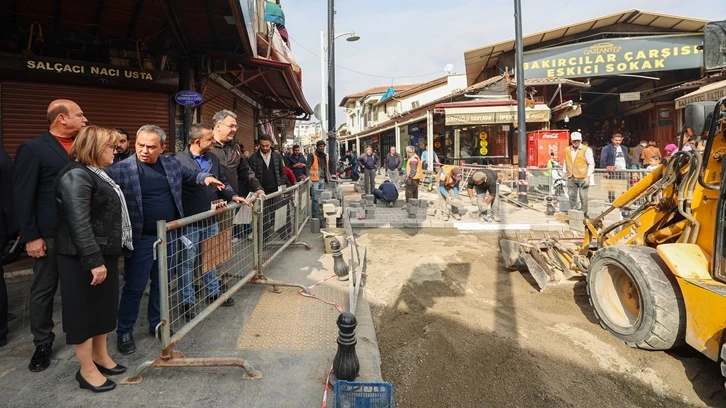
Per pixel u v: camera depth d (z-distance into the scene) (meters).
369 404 2.67
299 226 8.04
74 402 2.83
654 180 4.96
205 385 3.08
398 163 15.91
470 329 4.45
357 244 8.41
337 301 4.82
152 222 3.58
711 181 3.83
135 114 7.10
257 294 4.95
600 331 4.48
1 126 6.11
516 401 3.32
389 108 35.94
